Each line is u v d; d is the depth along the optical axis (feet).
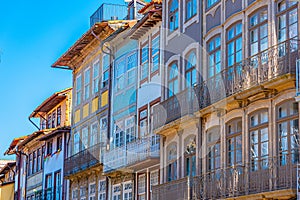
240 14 89.25
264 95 82.33
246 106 85.81
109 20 129.49
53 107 170.81
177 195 95.04
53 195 157.28
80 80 146.92
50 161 161.89
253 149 84.12
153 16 111.24
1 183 215.72
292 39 75.82
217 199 86.02
